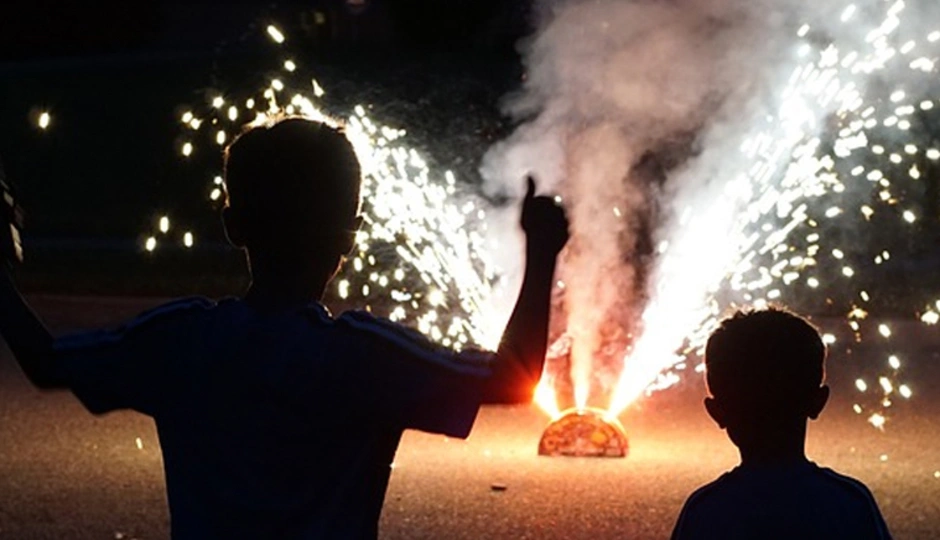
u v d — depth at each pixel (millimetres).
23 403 11594
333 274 3656
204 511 3492
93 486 9172
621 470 9695
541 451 10125
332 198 3578
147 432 10672
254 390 3500
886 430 11039
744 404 3891
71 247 18969
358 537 3494
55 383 3543
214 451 3502
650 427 11109
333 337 3506
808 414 3922
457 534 8219
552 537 8180
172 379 3541
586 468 9750
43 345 3541
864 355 13672
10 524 8328
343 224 3611
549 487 9219
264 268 3605
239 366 3516
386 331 3500
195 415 3520
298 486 3484
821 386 3934
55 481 9281
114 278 17281
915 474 9656
